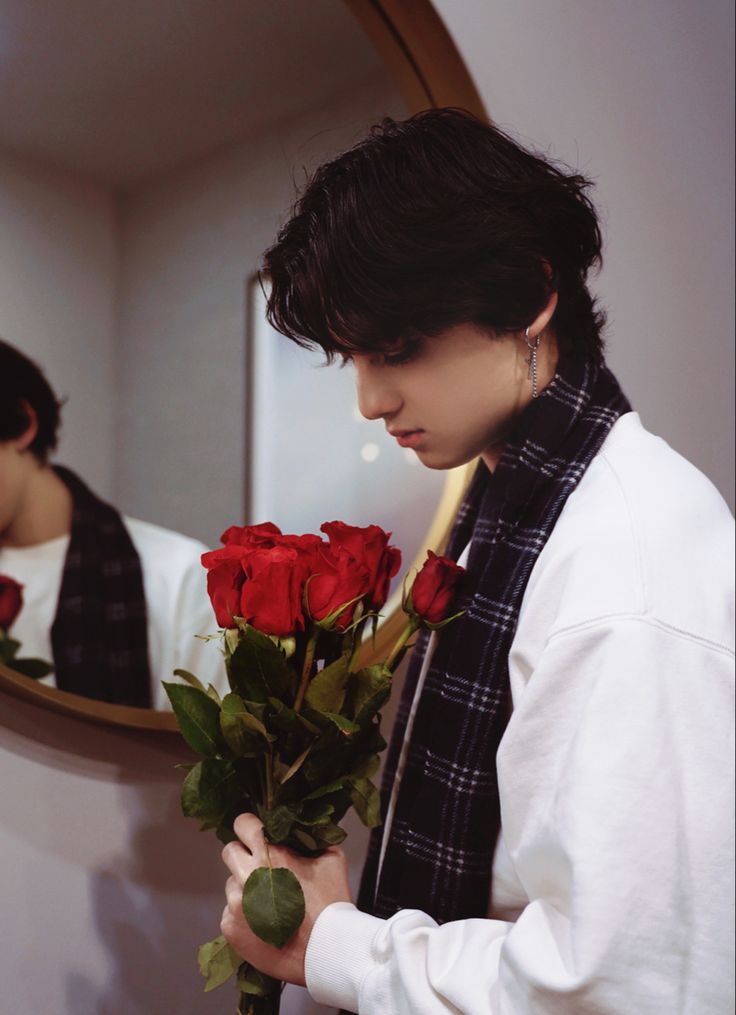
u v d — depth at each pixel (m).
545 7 1.34
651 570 0.64
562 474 0.77
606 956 0.57
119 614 0.93
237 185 1.02
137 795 1.01
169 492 0.97
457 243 0.68
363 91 1.11
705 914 0.59
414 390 0.73
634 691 0.61
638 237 1.45
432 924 0.71
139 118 0.96
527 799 0.65
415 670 0.92
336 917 0.71
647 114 1.47
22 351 0.89
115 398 0.94
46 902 0.95
